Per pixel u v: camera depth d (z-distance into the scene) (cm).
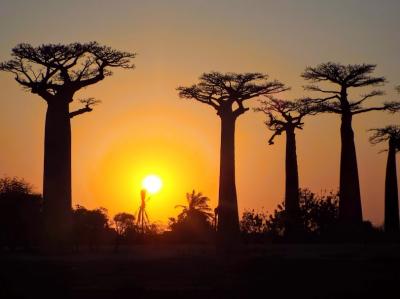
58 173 5722
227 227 6619
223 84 6869
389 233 7075
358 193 7050
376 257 4803
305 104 7394
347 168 7081
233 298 3347
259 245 6431
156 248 6272
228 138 6831
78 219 6003
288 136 7469
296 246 6125
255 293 3459
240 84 6856
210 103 6950
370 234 7019
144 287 3656
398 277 3844
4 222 5994
